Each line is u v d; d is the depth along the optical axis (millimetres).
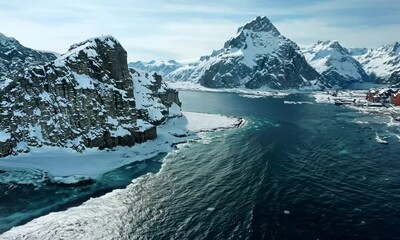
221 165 111000
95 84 137500
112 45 149875
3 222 73688
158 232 68812
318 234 67438
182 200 83625
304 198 83688
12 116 125125
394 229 69375
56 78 131625
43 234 68312
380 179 97188
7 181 97500
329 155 122250
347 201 82250
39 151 122438
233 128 176000
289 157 119688
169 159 118500
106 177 100938
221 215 75188
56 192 90312
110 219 74500
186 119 198875
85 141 126250
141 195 87125
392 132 164250
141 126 143250
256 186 91438
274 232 67812
